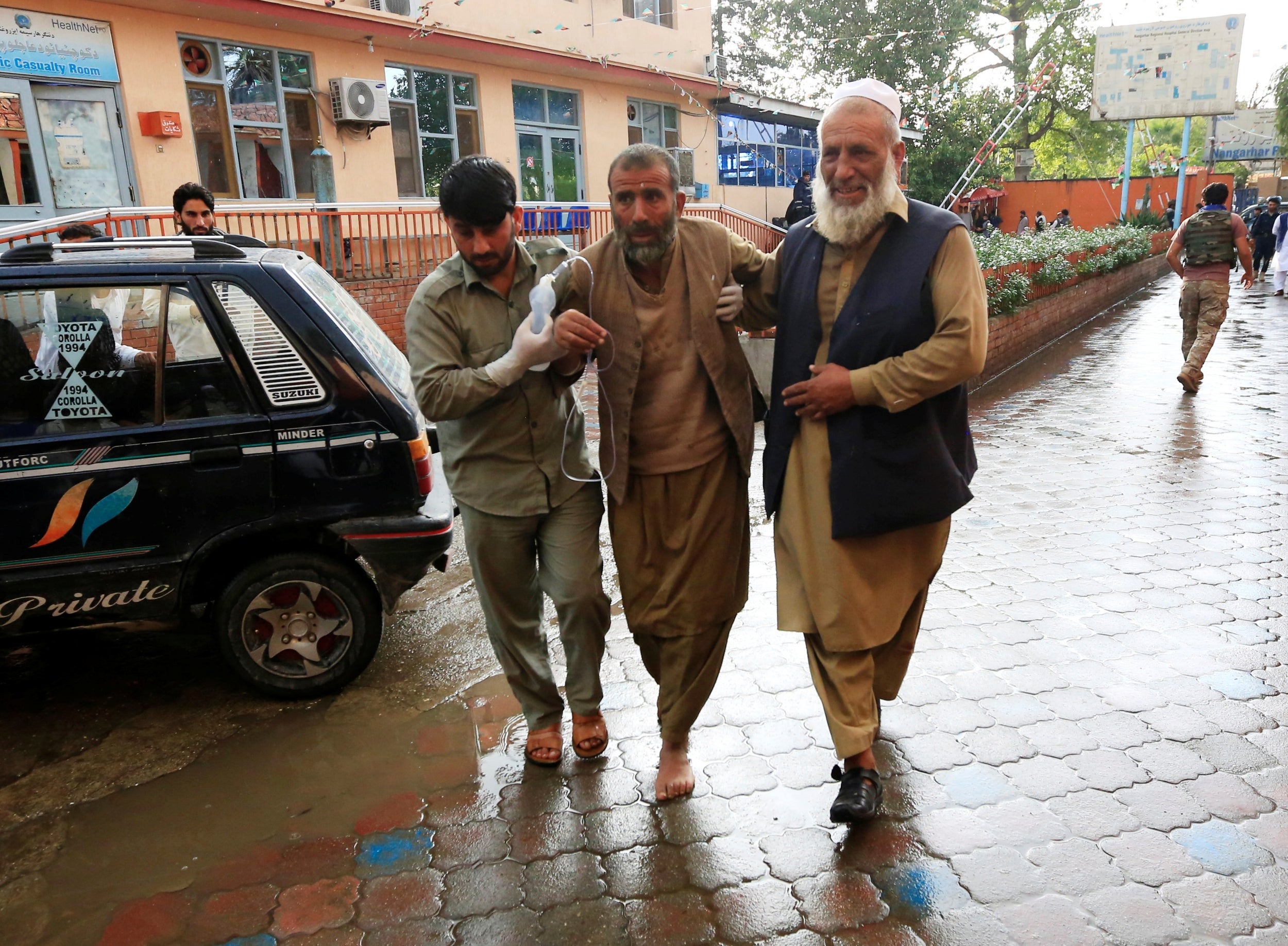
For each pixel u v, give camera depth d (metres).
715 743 3.08
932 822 2.63
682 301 2.56
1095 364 10.21
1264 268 20.27
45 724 3.36
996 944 2.20
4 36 9.29
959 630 3.80
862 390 2.41
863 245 2.51
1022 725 3.09
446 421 2.67
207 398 3.23
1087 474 6.00
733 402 2.63
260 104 11.66
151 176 10.65
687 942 2.25
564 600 2.79
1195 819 2.59
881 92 2.40
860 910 2.32
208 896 2.47
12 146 9.59
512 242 2.60
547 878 2.49
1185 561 4.46
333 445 3.29
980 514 5.27
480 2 13.79
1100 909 2.28
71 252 3.31
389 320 10.87
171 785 2.96
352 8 11.80
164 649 3.93
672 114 18.64
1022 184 34.97
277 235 10.25
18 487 3.09
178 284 3.21
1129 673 3.41
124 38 10.22
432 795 2.87
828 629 2.57
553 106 15.88
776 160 22.27
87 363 3.16
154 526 3.21
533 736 3.01
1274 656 3.51
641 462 2.63
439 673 3.65
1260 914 2.24
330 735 3.24
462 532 5.27
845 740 2.54
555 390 2.71
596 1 15.96
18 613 3.18
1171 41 25.88
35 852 2.67
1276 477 5.79
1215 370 9.48
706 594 2.69
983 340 2.38
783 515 2.69
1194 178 33.25
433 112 14.00
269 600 3.37
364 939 2.30
